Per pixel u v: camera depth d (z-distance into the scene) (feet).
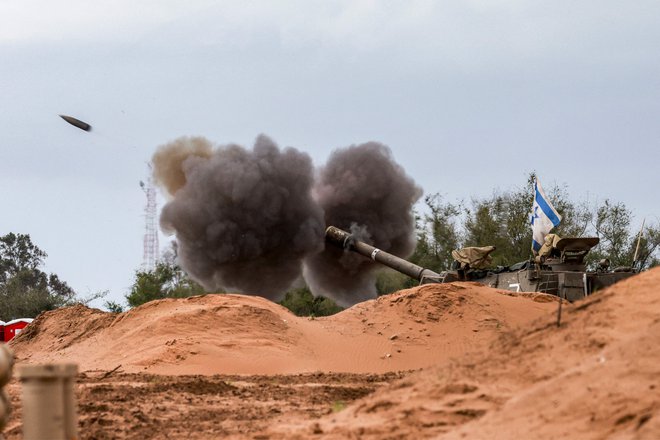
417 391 184.24
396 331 426.51
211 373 378.73
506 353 184.44
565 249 505.66
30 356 474.49
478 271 533.96
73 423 135.13
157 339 411.54
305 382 330.34
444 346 412.16
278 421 220.43
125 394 286.46
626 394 146.61
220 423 225.56
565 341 177.68
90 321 486.38
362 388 300.20
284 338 415.23
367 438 168.25
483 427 154.92
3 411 139.23
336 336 430.20
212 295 458.09
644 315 174.81
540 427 147.84
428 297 444.96
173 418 237.45
